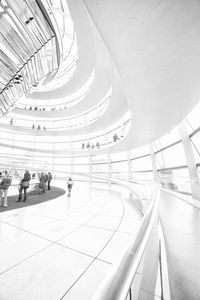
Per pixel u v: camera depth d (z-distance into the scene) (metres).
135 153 16.77
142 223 1.22
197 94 5.14
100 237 3.21
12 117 22.45
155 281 1.40
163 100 5.57
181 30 2.84
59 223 4.06
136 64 3.81
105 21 2.76
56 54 5.98
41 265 2.22
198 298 1.46
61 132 22.78
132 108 6.28
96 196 9.18
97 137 22.11
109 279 0.63
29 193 9.48
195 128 8.09
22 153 23.39
